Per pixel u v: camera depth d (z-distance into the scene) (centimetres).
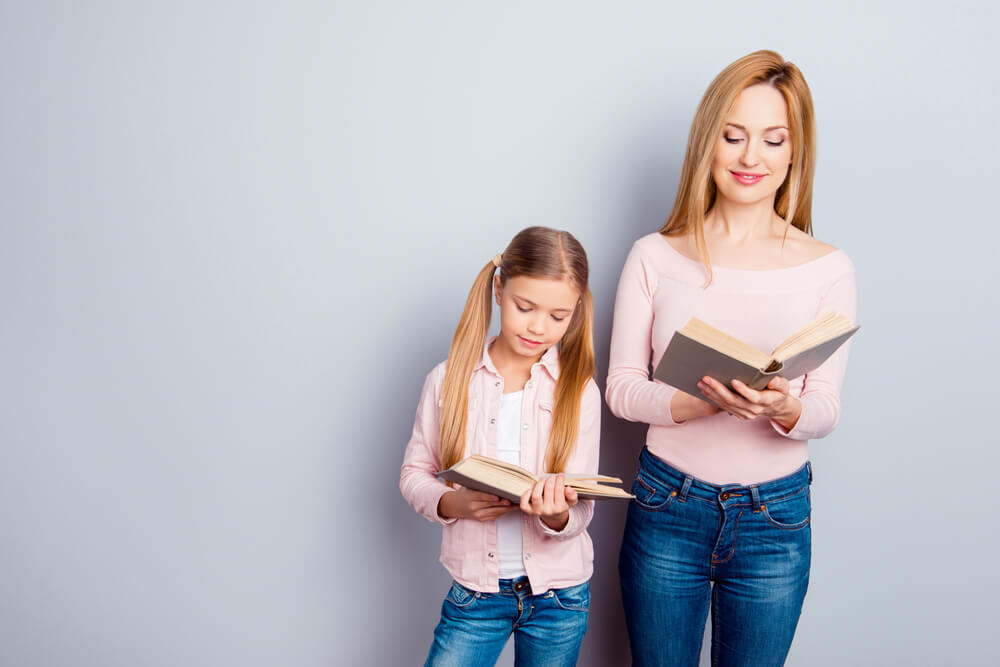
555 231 130
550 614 136
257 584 176
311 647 179
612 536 180
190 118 162
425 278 170
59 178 163
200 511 174
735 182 142
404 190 167
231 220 166
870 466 184
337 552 177
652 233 162
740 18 168
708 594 150
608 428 177
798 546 142
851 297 145
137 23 160
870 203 175
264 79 162
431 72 164
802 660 189
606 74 167
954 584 190
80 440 170
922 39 172
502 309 133
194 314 168
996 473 187
